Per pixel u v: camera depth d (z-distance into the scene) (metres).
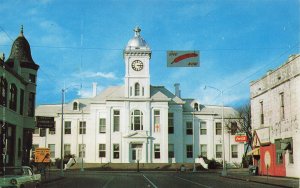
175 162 73.94
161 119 72.94
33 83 46.16
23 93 44.38
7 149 38.97
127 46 74.00
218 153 77.56
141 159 71.44
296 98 34.38
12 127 40.69
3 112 36.69
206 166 71.12
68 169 68.38
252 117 45.94
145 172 61.41
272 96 40.03
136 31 75.62
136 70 73.69
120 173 57.19
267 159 33.81
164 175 49.81
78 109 77.38
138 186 28.94
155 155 72.19
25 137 45.03
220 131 78.06
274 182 30.66
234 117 76.50
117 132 72.06
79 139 76.00
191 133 77.38
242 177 39.31
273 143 39.75
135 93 73.25
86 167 69.25
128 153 71.19
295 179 33.75
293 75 34.97
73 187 28.20
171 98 76.50
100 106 74.38
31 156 51.72
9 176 21.12
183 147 76.50
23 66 45.16
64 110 77.19
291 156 35.91
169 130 75.19
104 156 72.81
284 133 37.03
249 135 72.31
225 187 27.62
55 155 76.31
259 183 32.34
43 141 76.62
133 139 71.50
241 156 77.50
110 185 30.20
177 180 37.47
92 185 30.34
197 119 77.94
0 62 35.53
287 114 36.44
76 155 75.56
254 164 45.50
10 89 39.44
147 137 71.69
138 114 72.75
